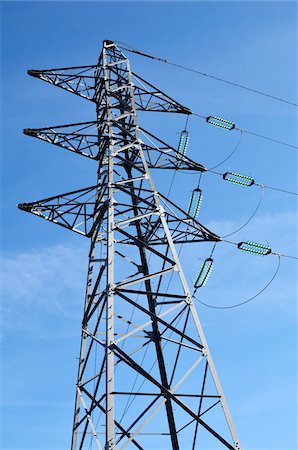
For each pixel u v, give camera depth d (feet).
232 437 74.28
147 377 75.46
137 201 102.37
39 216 105.50
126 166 110.83
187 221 103.60
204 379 78.69
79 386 88.48
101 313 86.79
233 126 127.03
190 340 81.56
